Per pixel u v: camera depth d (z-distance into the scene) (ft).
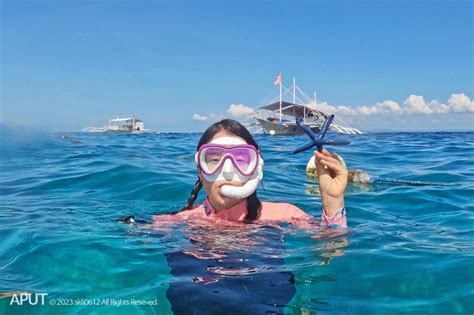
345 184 3.16
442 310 2.02
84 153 10.81
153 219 3.62
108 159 9.07
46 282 2.37
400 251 2.82
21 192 5.41
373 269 2.50
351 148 13.55
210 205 3.45
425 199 4.97
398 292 2.21
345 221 3.21
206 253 2.73
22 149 11.54
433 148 13.43
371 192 5.41
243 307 2.02
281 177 6.83
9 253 2.85
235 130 3.30
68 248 2.88
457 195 5.22
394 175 7.11
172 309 2.03
